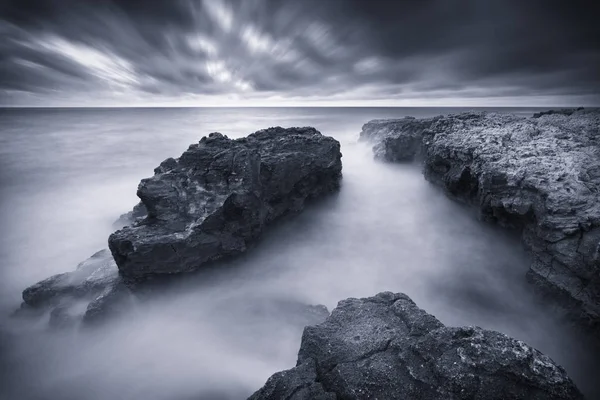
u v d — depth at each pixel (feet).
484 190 57.36
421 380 22.65
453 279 57.21
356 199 87.45
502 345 23.56
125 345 44.50
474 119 90.74
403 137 105.09
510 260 56.49
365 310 31.14
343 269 61.46
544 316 45.03
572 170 50.11
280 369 40.50
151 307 49.03
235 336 46.60
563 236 42.52
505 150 61.93
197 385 39.27
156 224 49.73
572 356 40.73
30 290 50.96
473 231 65.87
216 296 53.26
